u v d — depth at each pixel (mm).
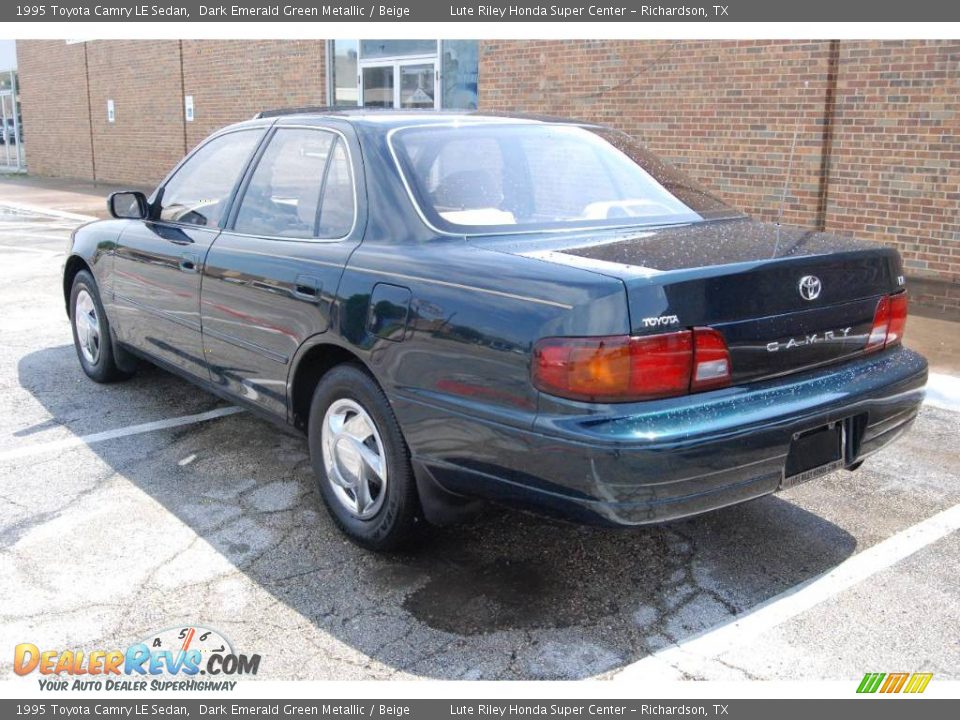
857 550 3748
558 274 2959
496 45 11906
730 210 4035
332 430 3760
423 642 3127
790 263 3129
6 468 4555
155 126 20016
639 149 4367
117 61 20828
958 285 8258
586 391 2828
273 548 3758
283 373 3947
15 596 3387
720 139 9742
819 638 3139
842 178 8883
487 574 3557
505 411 2996
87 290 5730
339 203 3820
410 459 3418
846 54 8641
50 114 24250
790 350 3154
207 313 4406
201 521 4000
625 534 3871
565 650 3082
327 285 3619
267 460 4680
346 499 3760
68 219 15828
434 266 3279
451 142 3844
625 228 3637
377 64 14539
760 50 9250
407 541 3592
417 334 3250
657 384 2859
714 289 2947
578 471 2842
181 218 4820
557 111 11352
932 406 5559
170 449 4820
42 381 5980
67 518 4020
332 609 3318
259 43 16500
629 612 3303
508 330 2973
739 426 2930
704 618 3266
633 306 2822
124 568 3592
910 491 4320
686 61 9914
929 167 8281
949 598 3383
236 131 4680
